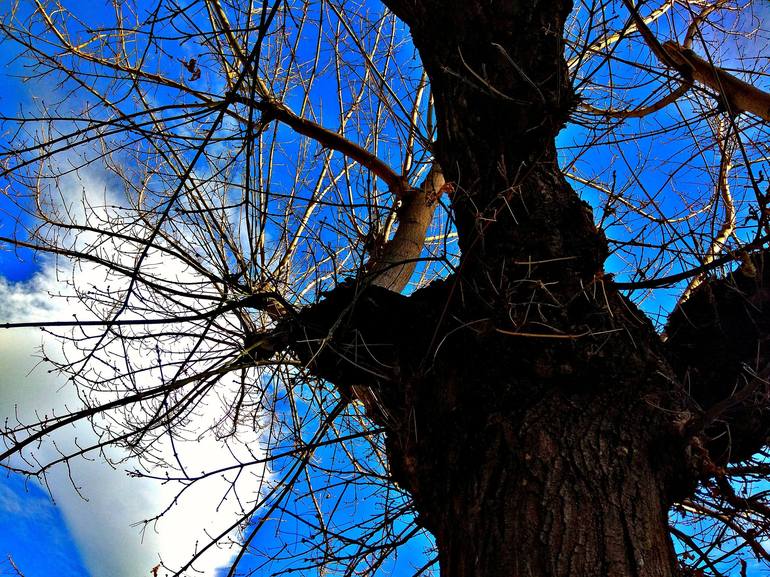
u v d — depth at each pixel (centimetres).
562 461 201
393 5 296
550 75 259
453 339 245
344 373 279
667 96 295
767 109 257
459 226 272
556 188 260
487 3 274
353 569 333
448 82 278
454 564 199
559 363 222
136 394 277
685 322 280
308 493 348
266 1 228
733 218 305
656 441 211
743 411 251
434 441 232
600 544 183
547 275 241
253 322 346
